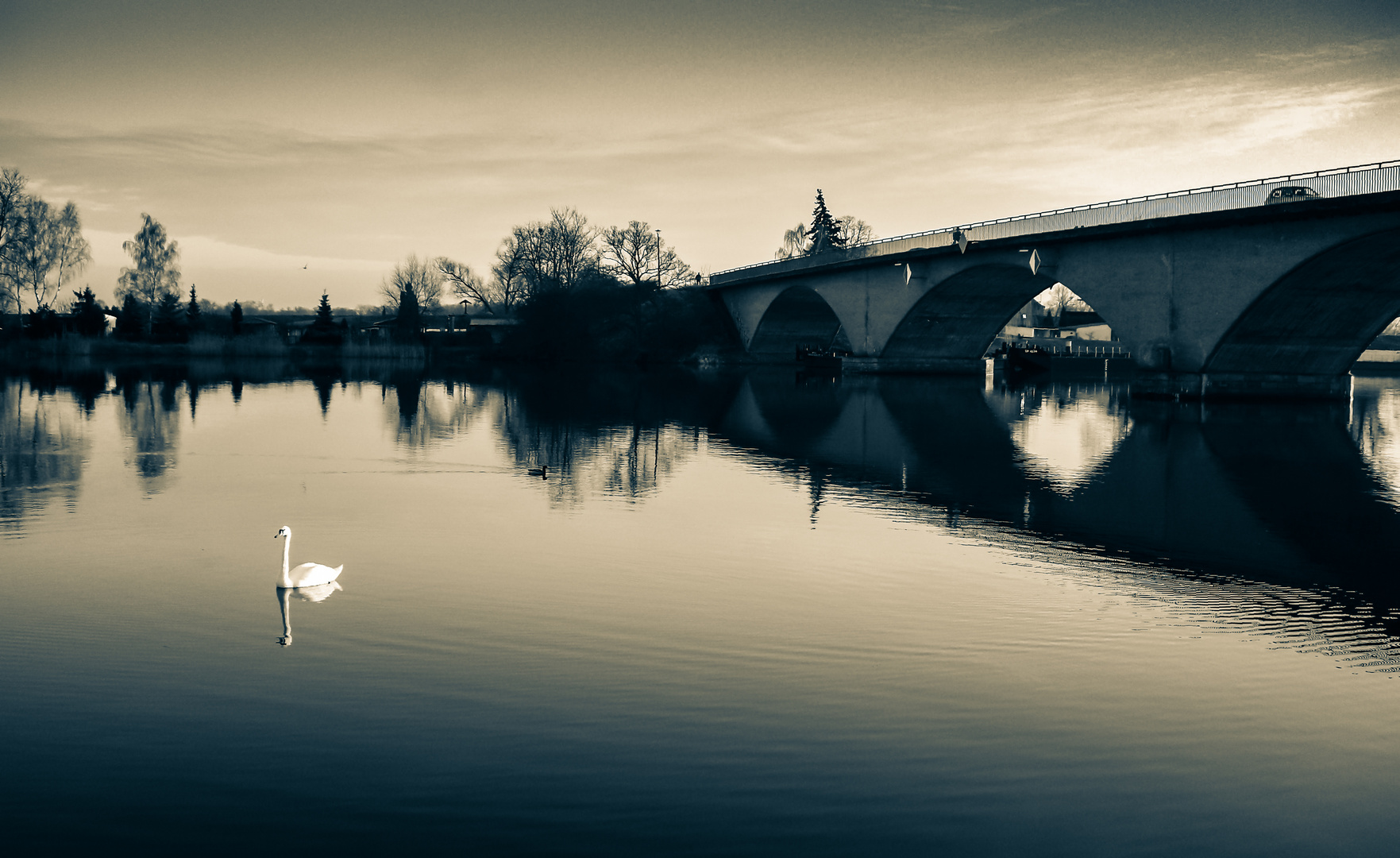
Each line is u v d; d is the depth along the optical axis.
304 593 14.47
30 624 12.80
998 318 85.19
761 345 124.56
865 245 88.81
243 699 10.23
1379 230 41.97
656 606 13.95
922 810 8.18
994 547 18.75
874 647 12.23
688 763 8.90
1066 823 8.02
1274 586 16.08
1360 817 8.23
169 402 50.12
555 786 8.43
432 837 7.64
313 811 8.00
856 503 23.48
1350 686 11.19
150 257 136.38
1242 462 31.91
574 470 28.20
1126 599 14.94
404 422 41.66
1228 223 49.62
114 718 9.71
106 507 21.55
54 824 7.75
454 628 12.77
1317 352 55.00
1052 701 10.52
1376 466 31.17
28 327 113.81
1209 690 10.98
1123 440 38.25
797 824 7.91
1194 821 8.10
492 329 160.38
